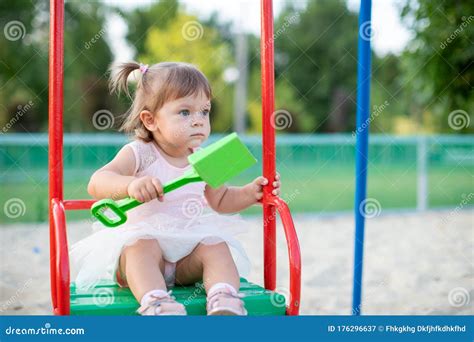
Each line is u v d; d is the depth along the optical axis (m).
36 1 14.30
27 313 3.17
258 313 1.89
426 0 6.95
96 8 16.70
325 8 22.27
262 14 2.17
